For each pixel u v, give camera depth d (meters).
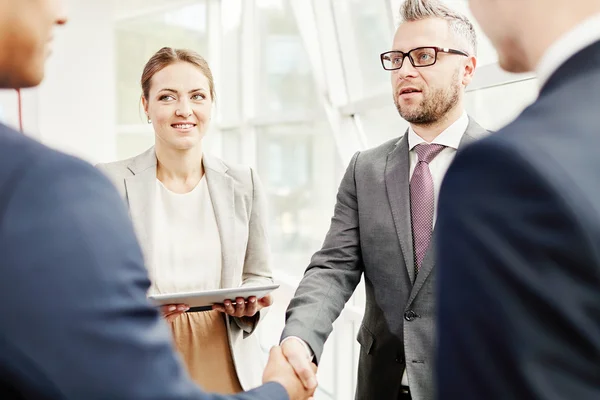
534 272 0.42
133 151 5.62
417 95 1.40
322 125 4.04
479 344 0.44
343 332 3.33
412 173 1.47
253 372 1.74
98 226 0.51
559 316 0.42
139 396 0.51
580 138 0.46
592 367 0.42
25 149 0.52
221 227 1.72
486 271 0.44
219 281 1.71
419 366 1.34
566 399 0.41
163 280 1.64
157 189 1.74
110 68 4.61
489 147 0.47
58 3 0.61
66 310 0.47
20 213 0.48
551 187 0.43
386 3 2.92
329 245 1.59
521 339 0.42
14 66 0.59
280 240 4.95
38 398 0.47
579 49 0.51
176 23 5.70
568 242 0.42
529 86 2.00
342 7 3.46
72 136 4.46
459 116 1.45
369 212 1.49
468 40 1.42
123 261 0.52
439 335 0.49
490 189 0.45
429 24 1.39
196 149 1.76
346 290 1.53
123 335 0.50
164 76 1.68
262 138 5.25
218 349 1.63
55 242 0.48
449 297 0.47
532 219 0.43
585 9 0.51
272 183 5.05
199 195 1.77
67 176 0.51
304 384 1.14
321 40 3.49
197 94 1.70
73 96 4.45
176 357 0.58
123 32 5.45
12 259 0.47
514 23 0.55
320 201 4.20
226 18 5.52
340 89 3.58
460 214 0.47
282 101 4.74
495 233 0.44
